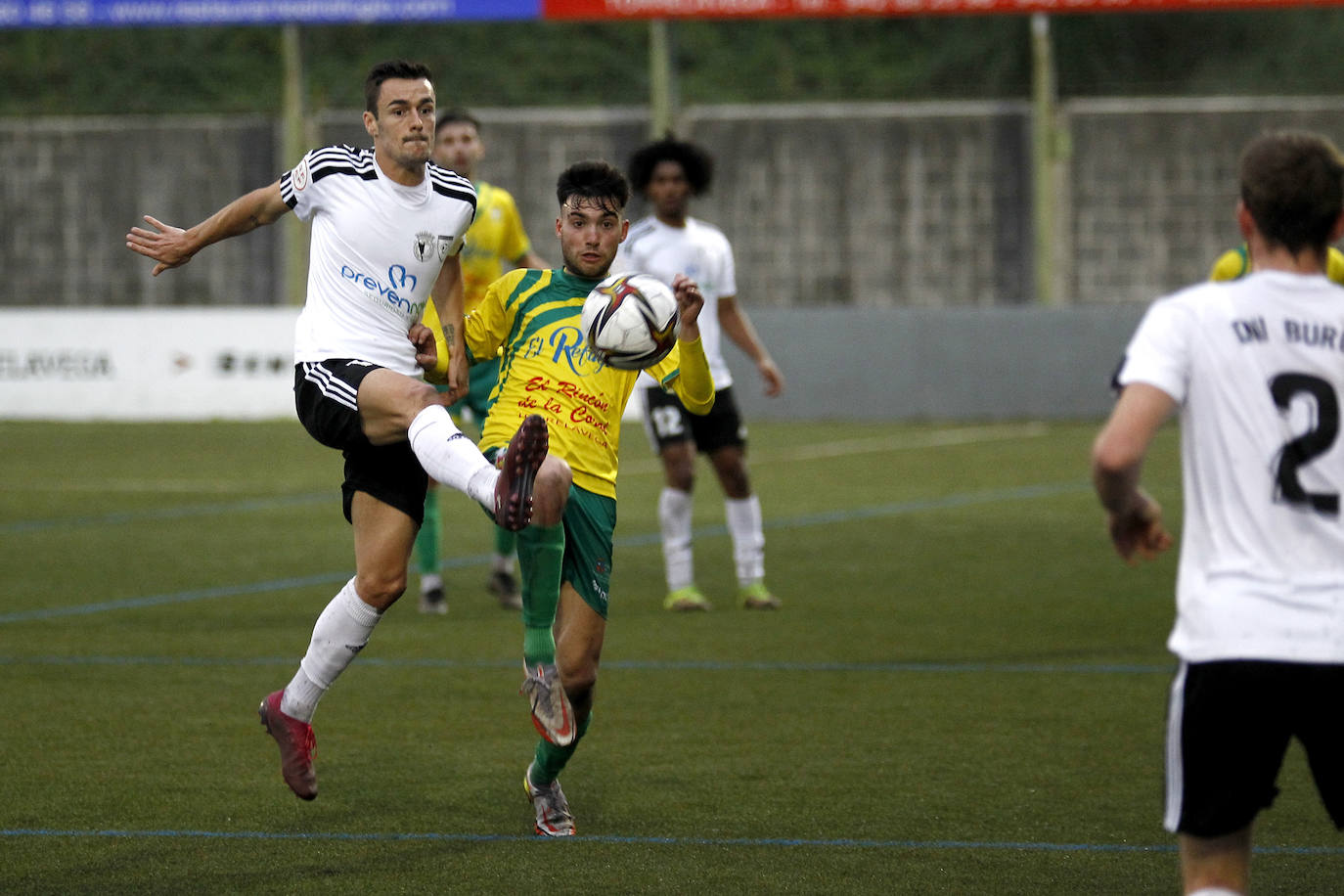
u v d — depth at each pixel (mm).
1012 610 30297
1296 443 11297
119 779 19094
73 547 38375
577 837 16828
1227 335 11469
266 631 28484
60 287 80500
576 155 78562
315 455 58469
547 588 16078
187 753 20312
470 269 32938
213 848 16422
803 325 71312
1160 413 11297
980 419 70250
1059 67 91875
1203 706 11188
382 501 16906
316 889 15086
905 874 15562
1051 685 24156
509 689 24156
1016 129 76000
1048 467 54000
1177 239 75812
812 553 37500
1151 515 11750
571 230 17484
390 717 22359
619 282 17062
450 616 30312
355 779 19188
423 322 18531
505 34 93500
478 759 20125
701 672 25234
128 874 15547
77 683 24344
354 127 78562
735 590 33031
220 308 75500
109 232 79938
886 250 77438
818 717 22250
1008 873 15625
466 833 17000
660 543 39719
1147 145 75500
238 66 93312
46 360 71938
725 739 21109
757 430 67438
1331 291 11594
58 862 15914
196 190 79500
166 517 43375
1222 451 11375
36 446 61031
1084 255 76500
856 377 70938
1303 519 11234
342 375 16859
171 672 25094
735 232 78375
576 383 17188
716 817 17594
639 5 71812
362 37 94062
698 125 78000
